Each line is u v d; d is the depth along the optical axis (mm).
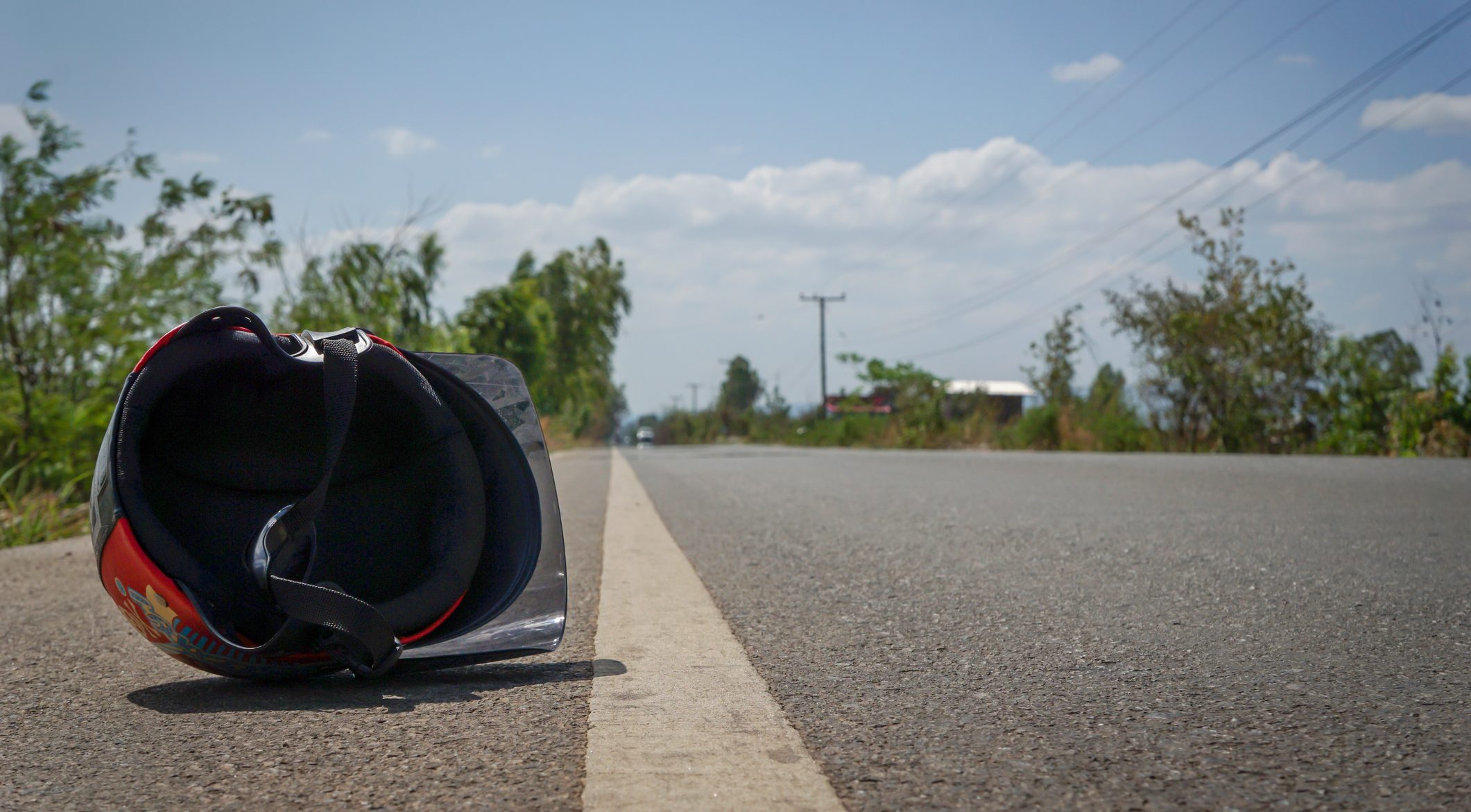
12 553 5387
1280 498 6664
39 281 8055
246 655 2193
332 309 11289
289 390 2299
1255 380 17125
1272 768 1642
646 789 1574
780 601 3324
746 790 1569
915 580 3680
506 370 2611
